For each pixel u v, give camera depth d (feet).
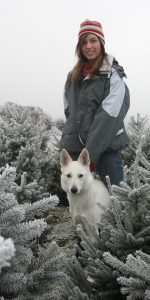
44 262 5.63
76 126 10.85
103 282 6.79
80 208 10.16
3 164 13.37
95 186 10.43
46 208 5.15
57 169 17.42
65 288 6.29
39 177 14.11
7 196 4.68
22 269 5.16
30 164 12.77
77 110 10.91
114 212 6.34
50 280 5.36
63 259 6.57
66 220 14.56
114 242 6.46
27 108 15.84
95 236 7.12
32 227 4.62
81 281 6.91
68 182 10.05
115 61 10.98
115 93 10.11
